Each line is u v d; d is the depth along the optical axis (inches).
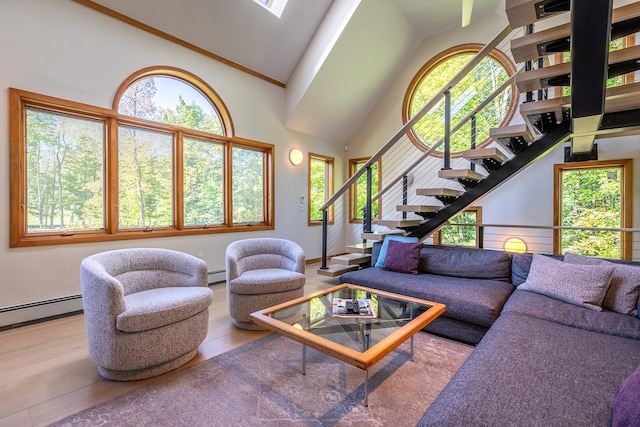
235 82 169.9
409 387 68.6
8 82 100.3
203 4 137.9
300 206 212.8
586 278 81.7
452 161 197.9
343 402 63.4
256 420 58.1
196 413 59.9
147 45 133.8
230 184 169.6
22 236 104.2
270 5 158.9
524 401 41.0
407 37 198.1
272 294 104.1
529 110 93.4
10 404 62.4
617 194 152.0
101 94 120.5
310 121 208.1
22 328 100.8
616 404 36.5
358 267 174.9
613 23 70.8
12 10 101.0
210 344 90.6
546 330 65.0
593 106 75.7
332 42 169.9
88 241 117.8
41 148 109.6
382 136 228.7
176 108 147.6
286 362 80.0
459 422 37.6
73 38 113.3
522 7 70.4
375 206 235.3
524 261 105.8
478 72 192.1
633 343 59.1
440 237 202.8
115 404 62.5
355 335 68.5
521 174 171.6
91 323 71.4
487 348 57.1
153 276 92.2
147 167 138.0
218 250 163.0
